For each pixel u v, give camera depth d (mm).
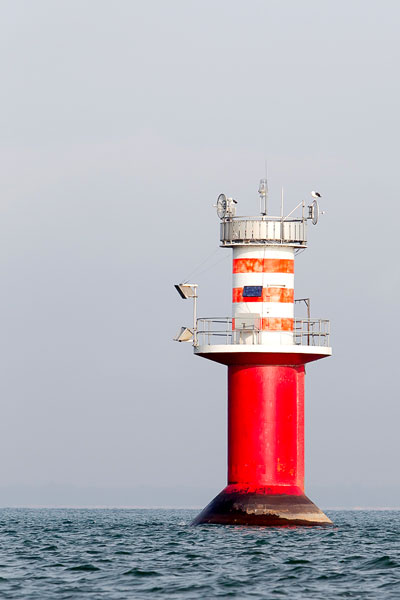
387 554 181250
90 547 193875
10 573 160875
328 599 141625
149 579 154875
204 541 195625
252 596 143250
